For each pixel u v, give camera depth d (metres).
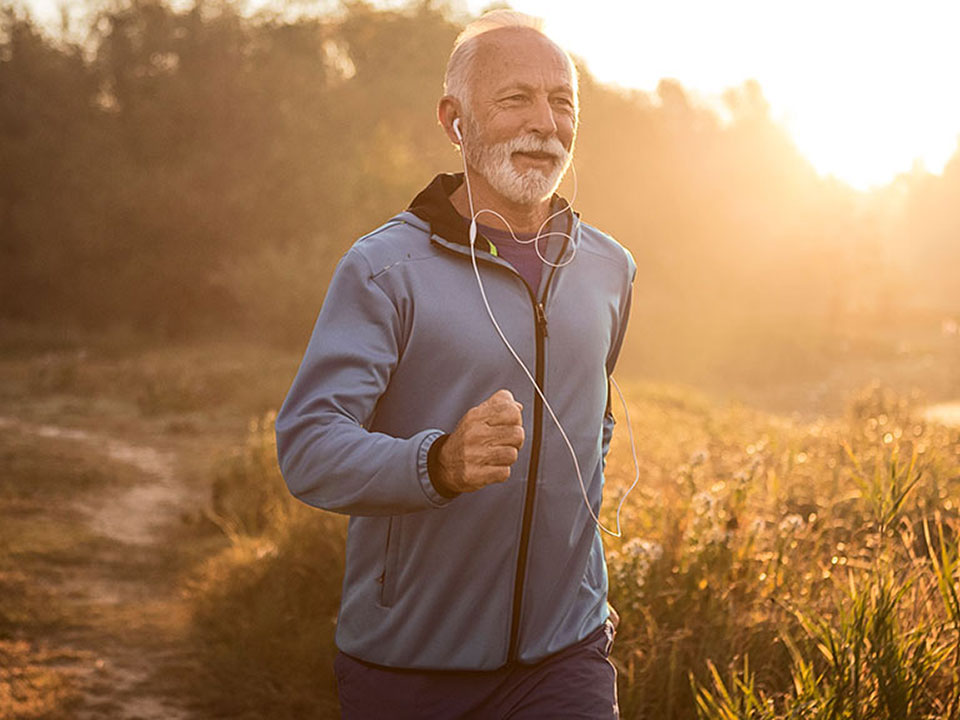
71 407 18.12
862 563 4.02
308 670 5.14
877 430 8.52
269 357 29.08
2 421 16.42
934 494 5.14
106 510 9.77
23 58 37.09
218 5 35.72
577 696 2.14
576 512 2.17
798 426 10.31
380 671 2.17
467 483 1.74
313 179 33.66
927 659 2.87
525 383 2.10
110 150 34.47
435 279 2.06
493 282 2.09
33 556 7.62
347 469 1.83
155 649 5.63
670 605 4.03
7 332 32.53
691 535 4.34
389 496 1.80
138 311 34.41
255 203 34.09
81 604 6.46
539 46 2.14
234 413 17.41
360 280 2.03
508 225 2.18
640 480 6.76
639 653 3.76
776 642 3.62
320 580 6.03
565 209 2.28
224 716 4.82
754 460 4.98
